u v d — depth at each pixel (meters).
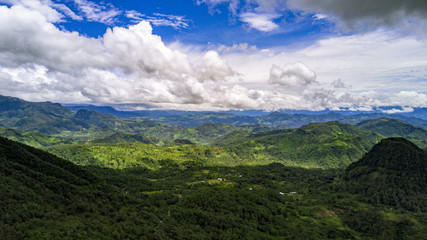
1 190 96.12
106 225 102.12
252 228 136.00
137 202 144.38
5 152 138.25
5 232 74.62
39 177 123.56
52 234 82.00
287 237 138.75
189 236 112.56
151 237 100.25
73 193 122.94
